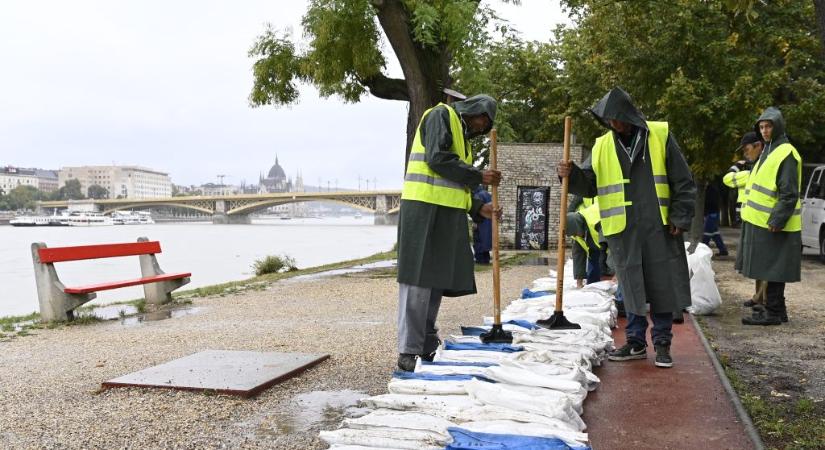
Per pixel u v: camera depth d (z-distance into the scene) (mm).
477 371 4203
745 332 7152
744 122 16328
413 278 4785
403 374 4238
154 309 9695
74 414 4406
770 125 7344
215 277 17750
